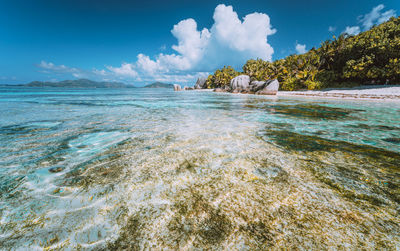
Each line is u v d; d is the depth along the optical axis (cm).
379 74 2195
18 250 107
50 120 530
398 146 292
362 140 328
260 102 1218
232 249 105
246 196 155
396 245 106
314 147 285
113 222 128
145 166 217
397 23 2375
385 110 784
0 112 702
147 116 614
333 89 2559
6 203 149
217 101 1322
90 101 1323
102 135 361
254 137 345
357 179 184
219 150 272
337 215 131
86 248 107
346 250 103
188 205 144
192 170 206
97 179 187
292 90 2964
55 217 133
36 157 247
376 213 133
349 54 2600
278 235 114
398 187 169
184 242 111
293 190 164
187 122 502
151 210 139
